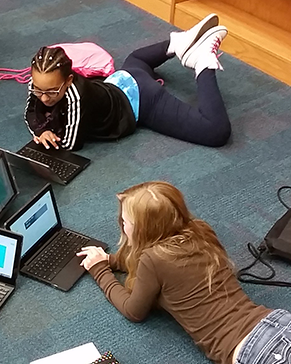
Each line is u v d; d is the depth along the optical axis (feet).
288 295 6.10
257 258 6.48
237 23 10.98
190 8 11.40
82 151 7.93
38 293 5.89
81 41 10.59
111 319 5.69
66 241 6.37
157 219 5.20
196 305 5.05
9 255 5.74
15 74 9.49
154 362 5.33
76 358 5.19
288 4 10.63
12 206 6.61
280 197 7.41
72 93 7.39
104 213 6.94
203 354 5.42
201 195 7.32
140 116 8.34
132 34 10.96
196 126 8.06
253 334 4.71
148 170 7.68
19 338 5.45
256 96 9.45
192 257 5.12
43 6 11.73
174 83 9.59
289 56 9.93
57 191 7.20
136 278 5.34
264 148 8.25
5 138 8.05
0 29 10.80
